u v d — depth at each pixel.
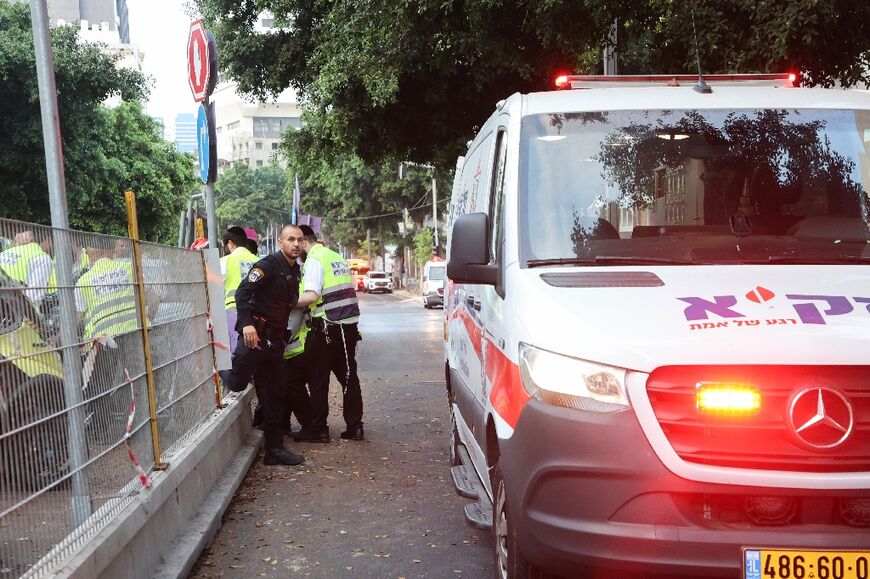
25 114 28.78
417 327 26.17
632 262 4.16
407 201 58.09
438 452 8.21
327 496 6.68
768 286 3.77
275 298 7.77
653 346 3.41
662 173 4.50
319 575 4.95
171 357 6.02
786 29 8.13
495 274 4.42
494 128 5.31
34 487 3.43
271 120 173.38
